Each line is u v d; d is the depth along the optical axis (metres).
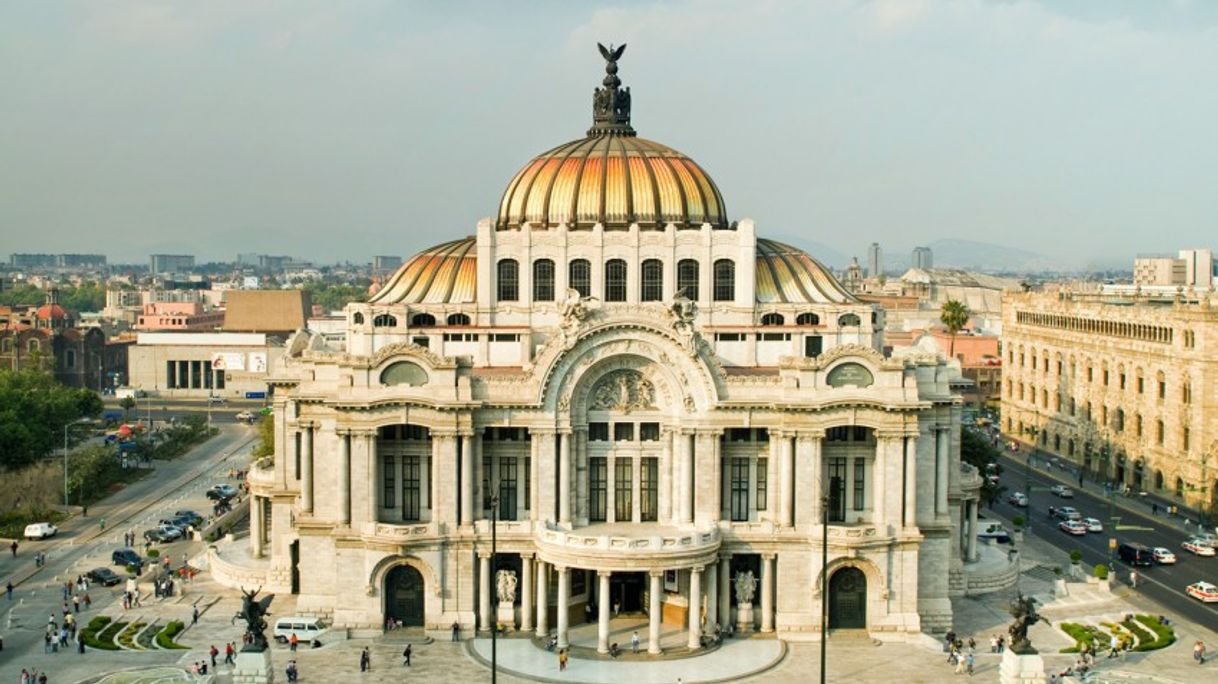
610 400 127.12
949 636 121.25
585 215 147.25
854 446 126.81
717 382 124.06
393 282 151.62
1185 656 120.44
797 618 124.31
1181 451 195.50
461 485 124.38
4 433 193.62
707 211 150.38
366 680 111.25
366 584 124.94
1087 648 119.88
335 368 130.50
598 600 127.56
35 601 139.50
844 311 142.75
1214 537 167.75
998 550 153.62
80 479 196.88
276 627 122.50
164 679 110.75
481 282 143.50
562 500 125.00
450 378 123.50
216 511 188.25
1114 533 175.50
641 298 143.00
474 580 125.00
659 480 127.75
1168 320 199.50
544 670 114.19
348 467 124.94
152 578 146.62
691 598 120.06
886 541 123.00
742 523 125.19
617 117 166.88
